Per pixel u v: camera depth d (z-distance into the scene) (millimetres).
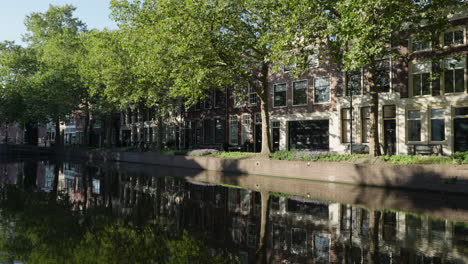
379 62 21547
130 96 27172
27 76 40156
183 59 18328
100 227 7180
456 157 14070
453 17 18312
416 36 15672
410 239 6371
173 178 17891
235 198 11359
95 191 12820
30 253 5367
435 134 19219
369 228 7258
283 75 27078
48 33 42906
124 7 21922
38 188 13586
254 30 17609
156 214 8633
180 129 36906
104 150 37469
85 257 5207
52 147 48125
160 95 27422
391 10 12922
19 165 26969
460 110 18359
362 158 16391
